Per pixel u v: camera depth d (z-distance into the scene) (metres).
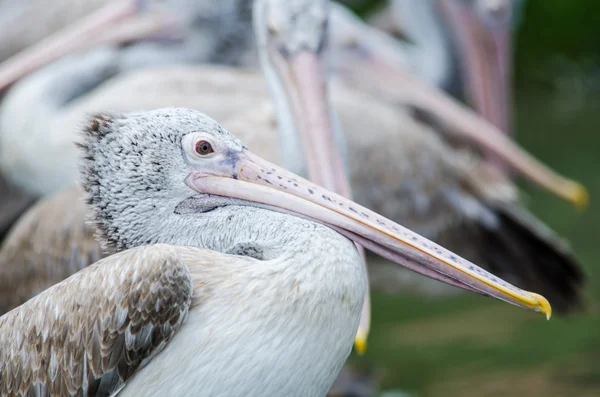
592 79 27.75
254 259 6.45
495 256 12.81
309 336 6.23
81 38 13.02
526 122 24.34
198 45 13.08
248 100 11.55
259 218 6.55
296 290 6.22
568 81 27.80
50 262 9.89
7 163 12.49
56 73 12.70
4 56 15.47
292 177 6.72
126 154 6.62
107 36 13.02
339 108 11.95
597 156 20.38
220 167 6.71
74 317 6.38
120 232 6.66
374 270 12.45
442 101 14.55
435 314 14.28
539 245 12.79
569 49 28.20
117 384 6.31
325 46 9.23
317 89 8.97
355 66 14.70
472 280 6.32
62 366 6.39
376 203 11.81
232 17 13.03
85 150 6.66
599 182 18.48
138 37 13.07
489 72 15.95
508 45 16.02
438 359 12.55
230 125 10.59
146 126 6.65
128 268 6.32
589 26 28.20
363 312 7.43
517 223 12.77
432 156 12.30
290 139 9.02
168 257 6.30
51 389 6.43
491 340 13.01
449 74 16.19
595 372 11.81
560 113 25.14
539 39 28.20
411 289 12.84
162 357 6.29
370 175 11.75
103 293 6.32
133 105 11.43
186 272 6.30
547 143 21.84
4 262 10.21
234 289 6.30
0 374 6.61
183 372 6.27
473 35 16.02
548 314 6.26
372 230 6.46
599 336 12.96
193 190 6.70
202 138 6.70
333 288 6.26
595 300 13.84
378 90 14.61
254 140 10.28
